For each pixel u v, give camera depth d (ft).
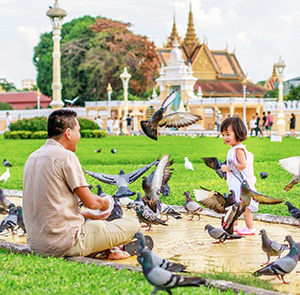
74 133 24.00
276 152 82.99
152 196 27.45
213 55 315.99
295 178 29.71
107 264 21.85
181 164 65.10
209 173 54.80
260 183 47.09
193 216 34.35
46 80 288.30
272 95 281.74
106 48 268.82
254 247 26.96
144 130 25.63
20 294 17.97
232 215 27.04
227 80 309.01
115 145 106.73
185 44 315.99
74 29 277.64
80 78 270.87
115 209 28.71
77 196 23.80
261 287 20.20
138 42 269.64
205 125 219.20
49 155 23.17
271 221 32.78
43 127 144.66
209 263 24.31
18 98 328.90
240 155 29.78
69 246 23.02
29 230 23.56
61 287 18.47
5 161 64.80
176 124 25.63
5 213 32.68
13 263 21.56
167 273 16.40
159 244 27.78
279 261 20.44
